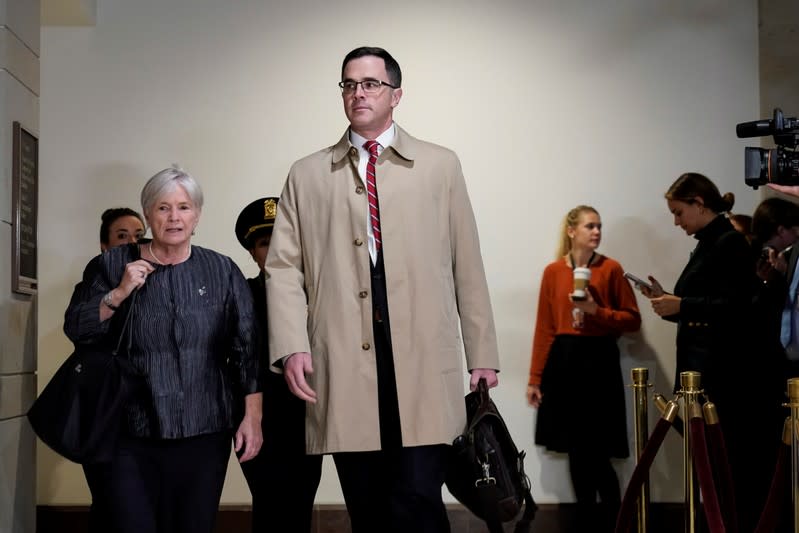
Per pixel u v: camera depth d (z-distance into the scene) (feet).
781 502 9.53
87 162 18.76
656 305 15.93
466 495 9.96
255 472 11.06
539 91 18.88
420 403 9.46
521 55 18.92
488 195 18.75
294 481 10.99
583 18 18.95
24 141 12.05
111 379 9.42
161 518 9.87
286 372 9.46
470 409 10.09
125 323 9.66
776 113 11.66
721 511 10.59
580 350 17.62
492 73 18.90
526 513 9.99
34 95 12.64
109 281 9.96
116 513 9.48
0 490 11.13
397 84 10.09
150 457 9.66
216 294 10.00
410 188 9.80
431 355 9.56
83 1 18.06
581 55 18.93
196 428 9.66
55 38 18.88
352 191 9.78
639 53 18.93
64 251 18.65
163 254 9.99
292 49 18.94
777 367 14.71
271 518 11.02
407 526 9.43
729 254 15.55
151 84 18.88
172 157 18.80
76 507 18.07
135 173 18.76
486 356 9.91
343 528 17.89
